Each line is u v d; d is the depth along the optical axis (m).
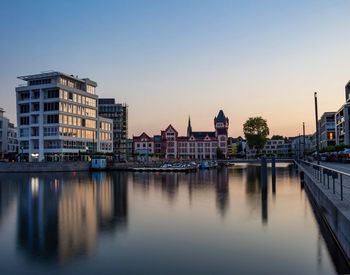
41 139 107.88
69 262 18.42
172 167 114.56
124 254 19.77
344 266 17.39
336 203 21.00
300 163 92.19
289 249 20.59
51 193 49.09
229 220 28.77
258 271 17.19
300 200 40.25
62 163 101.25
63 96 109.62
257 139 168.38
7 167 97.19
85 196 45.50
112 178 79.81
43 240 22.64
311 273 16.89
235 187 57.59
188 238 23.12
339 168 56.97
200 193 48.53
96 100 126.69
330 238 22.23
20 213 32.38
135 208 35.12
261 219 29.12
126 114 186.62
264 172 45.19
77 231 24.98
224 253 19.89
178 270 17.36
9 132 159.75
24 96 112.62
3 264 18.17
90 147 121.88
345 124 127.19
